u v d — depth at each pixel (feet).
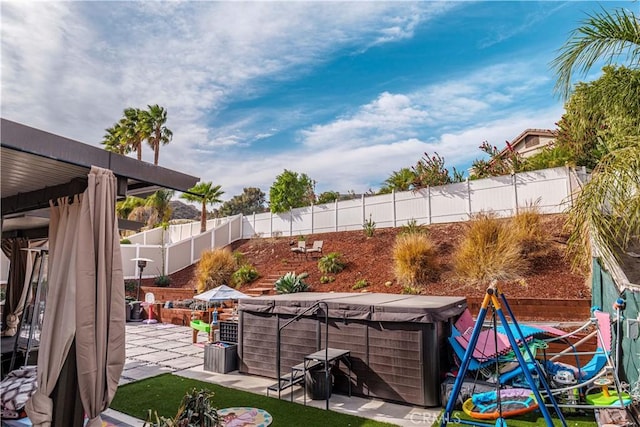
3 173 13.25
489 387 16.76
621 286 17.12
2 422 14.44
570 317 25.63
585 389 16.14
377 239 48.19
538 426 14.99
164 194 77.05
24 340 21.67
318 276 43.83
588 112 17.15
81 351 11.30
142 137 78.59
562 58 17.01
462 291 31.99
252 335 22.66
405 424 15.58
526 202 40.16
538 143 64.03
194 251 62.13
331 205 56.29
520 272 31.42
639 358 14.73
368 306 18.88
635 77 15.48
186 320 40.86
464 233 39.99
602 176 13.83
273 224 62.80
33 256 24.00
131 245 57.41
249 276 48.44
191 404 11.62
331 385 19.21
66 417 11.64
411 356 17.81
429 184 49.29
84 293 11.44
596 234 14.70
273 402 18.13
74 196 13.26
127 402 17.97
